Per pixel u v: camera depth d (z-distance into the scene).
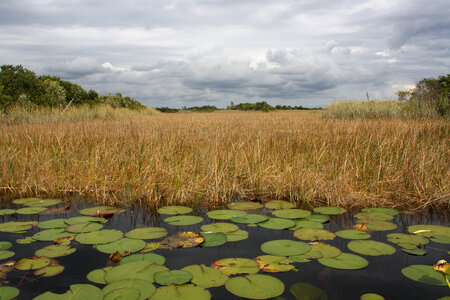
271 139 6.04
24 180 4.10
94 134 6.66
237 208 3.35
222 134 6.74
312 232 2.54
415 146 4.98
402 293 1.67
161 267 1.95
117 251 2.08
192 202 3.65
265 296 1.62
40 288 1.74
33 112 11.91
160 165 4.16
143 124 10.59
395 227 2.70
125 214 3.18
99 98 23.67
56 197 3.82
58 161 4.68
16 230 2.63
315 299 1.61
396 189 3.78
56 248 2.26
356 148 4.86
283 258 2.07
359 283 1.78
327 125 8.11
